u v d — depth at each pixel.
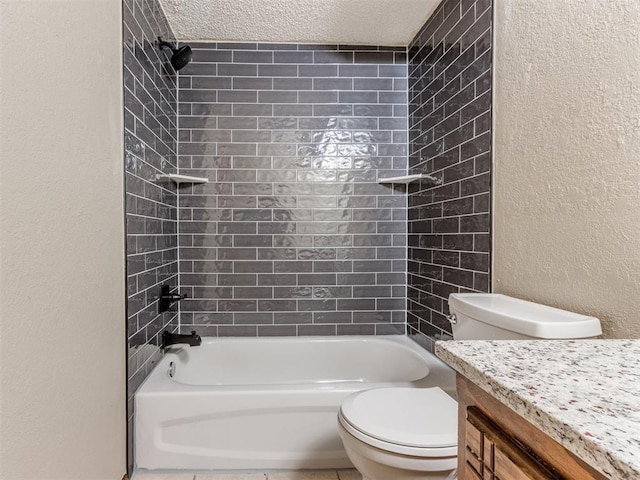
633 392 0.47
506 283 1.38
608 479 0.36
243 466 1.63
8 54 0.82
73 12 1.08
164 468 1.62
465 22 1.68
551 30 1.15
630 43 0.88
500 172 1.42
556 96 1.13
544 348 0.66
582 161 1.03
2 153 0.80
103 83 1.28
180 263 2.38
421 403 1.23
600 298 0.97
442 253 1.93
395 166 2.47
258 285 2.42
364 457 1.07
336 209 2.45
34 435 0.90
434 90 2.04
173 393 1.61
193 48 2.36
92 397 1.20
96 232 1.23
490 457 0.55
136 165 1.60
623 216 0.90
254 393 1.62
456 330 1.30
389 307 2.47
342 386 1.68
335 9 2.03
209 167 2.39
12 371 0.82
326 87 2.43
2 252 0.80
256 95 2.40
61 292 1.02
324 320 2.45
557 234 1.12
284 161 2.42
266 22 2.16
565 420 0.40
